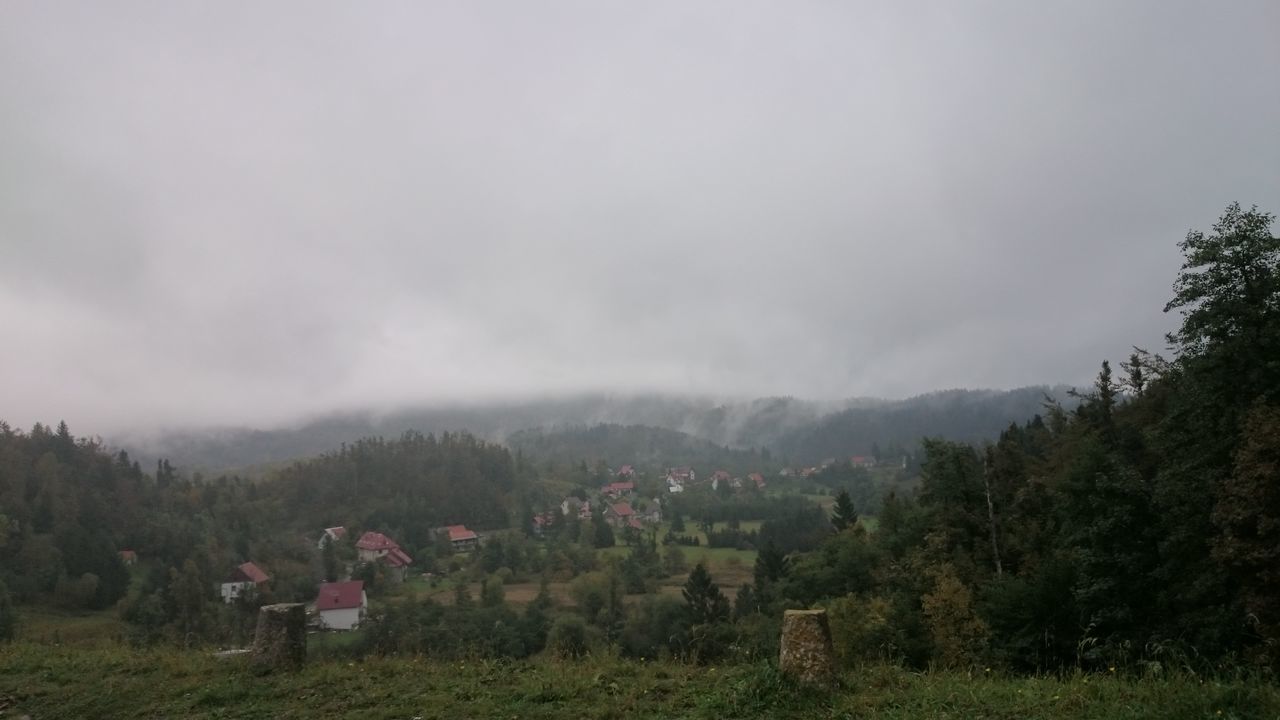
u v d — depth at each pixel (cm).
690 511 16412
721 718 776
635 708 824
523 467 18088
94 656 1159
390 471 14588
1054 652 2611
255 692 934
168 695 940
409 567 10712
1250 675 796
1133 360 4034
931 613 3109
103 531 8094
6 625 3831
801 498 17025
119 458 11650
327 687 948
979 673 1002
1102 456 3238
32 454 9456
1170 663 917
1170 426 2642
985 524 3981
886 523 5519
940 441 4244
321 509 12731
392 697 902
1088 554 2669
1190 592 2319
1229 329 2447
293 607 1062
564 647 1195
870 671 938
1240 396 2381
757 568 7400
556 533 13675
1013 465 4584
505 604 7025
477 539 12562
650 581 9106
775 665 875
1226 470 2338
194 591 6353
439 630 4750
